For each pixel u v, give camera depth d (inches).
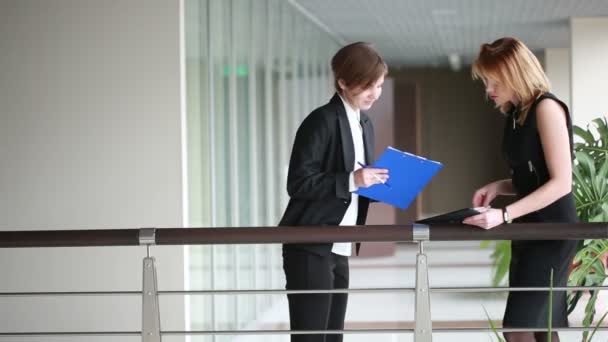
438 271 565.6
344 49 157.8
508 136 149.7
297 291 141.8
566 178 140.6
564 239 141.5
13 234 141.6
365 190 153.5
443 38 659.4
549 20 551.8
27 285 234.5
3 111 233.9
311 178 152.3
